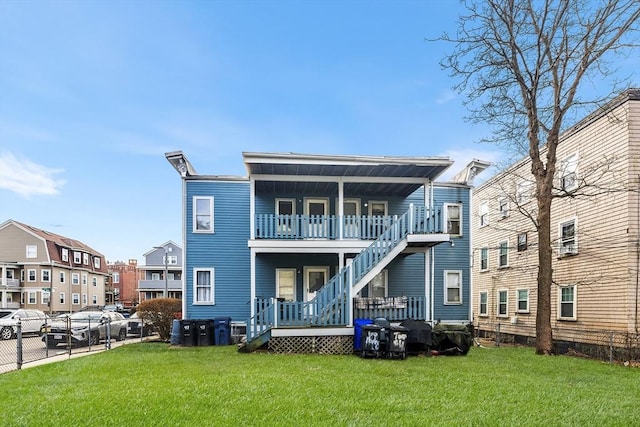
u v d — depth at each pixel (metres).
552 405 5.50
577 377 7.81
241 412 4.98
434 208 12.45
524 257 18.12
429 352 10.76
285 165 12.34
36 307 39.22
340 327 11.16
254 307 12.23
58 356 10.61
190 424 4.56
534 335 16.83
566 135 15.20
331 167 12.57
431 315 14.76
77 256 45.19
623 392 6.41
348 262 12.02
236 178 15.49
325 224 13.18
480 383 6.84
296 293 15.20
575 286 14.52
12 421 4.65
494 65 12.77
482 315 22.02
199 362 9.02
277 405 5.29
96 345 14.05
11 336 18.12
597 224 13.52
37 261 39.69
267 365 8.59
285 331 10.98
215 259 15.20
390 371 7.95
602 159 13.31
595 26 11.63
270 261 15.30
